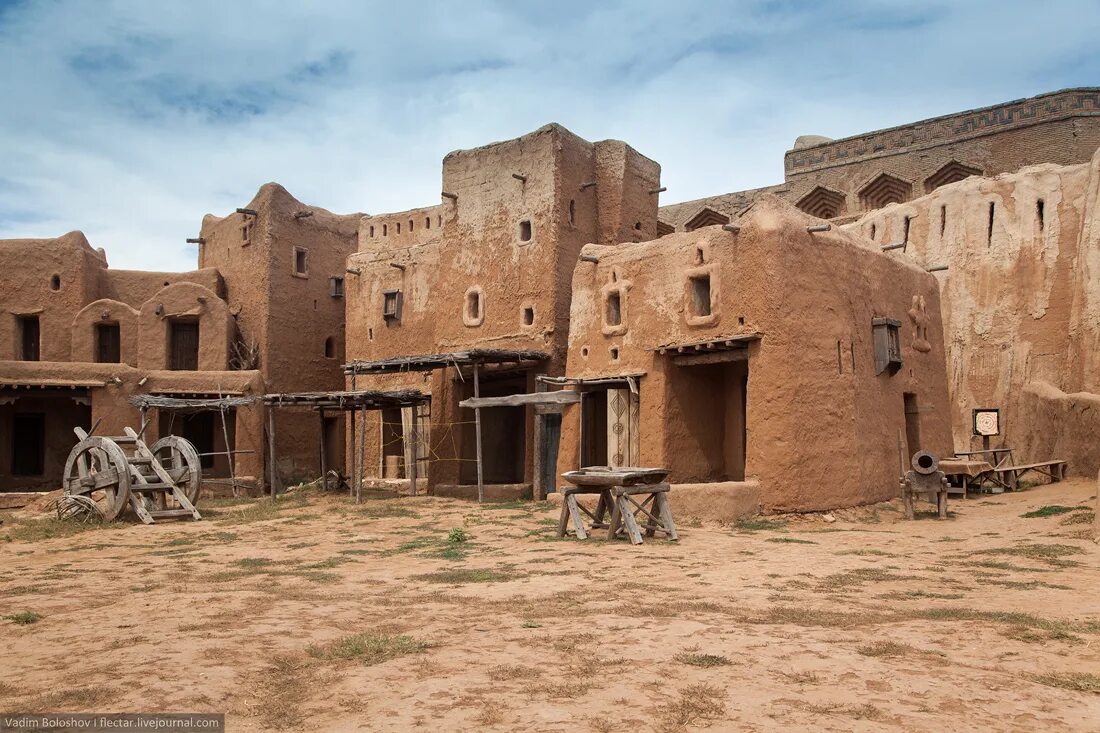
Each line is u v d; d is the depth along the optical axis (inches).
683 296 674.8
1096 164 996.6
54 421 1068.5
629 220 921.5
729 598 302.5
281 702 187.3
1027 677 199.2
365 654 225.9
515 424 1028.5
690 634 244.8
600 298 753.0
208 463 1109.1
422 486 933.8
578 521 483.5
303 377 1195.3
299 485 1047.6
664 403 687.1
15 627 269.6
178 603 308.2
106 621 276.5
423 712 179.5
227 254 1245.7
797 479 590.2
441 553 446.0
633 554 420.8
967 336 1126.4
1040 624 251.1
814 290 631.2
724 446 748.0
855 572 359.6
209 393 1029.2
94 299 1192.8
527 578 354.6
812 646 229.0
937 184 1360.7
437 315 937.5
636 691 191.8
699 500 561.6
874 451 674.8
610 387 737.0
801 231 631.2
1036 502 661.3
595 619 268.1
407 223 1113.4
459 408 920.3
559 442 781.9
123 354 1125.7
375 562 422.6
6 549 511.5
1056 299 1063.6
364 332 1079.6
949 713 175.8
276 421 1149.7
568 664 215.0
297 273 1202.6
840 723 170.2
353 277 1103.0
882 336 700.0
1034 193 1114.1
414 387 999.6
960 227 1162.6
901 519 615.8
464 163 927.0
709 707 179.9
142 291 1232.8
